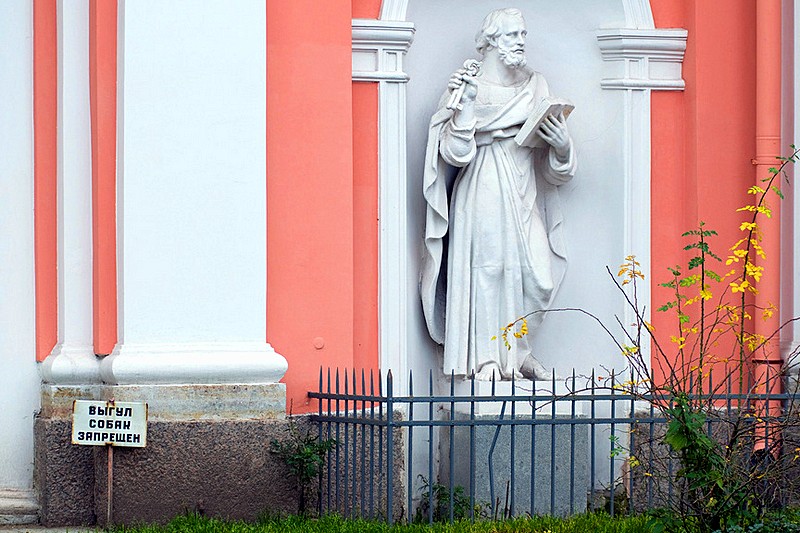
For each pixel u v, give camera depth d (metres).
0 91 13.90
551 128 14.33
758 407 13.56
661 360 14.84
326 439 13.44
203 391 13.10
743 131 14.81
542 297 14.47
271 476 13.19
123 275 13.09
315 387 13.72
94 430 12.89
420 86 14.74
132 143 13.09
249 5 13.38
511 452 13.16
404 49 14.33
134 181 13.09
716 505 11.50
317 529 12.35
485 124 14.34
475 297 14.37
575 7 15.05
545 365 14.99
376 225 14.23
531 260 14.41
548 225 14.92
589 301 15.02
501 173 14.38
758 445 13.54
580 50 15.09
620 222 14.90
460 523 12.73
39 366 13.90
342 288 13.84
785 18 14.68
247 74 13.37
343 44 13.88
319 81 13.80
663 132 14.98
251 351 13.27
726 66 14.80
